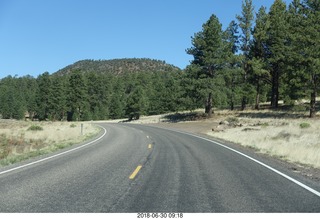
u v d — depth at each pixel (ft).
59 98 361.30
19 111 396.78
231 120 141.59
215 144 71.15
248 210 21.31
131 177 32.68
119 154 52.85
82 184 29.27
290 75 142.10
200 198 24.29
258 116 159.63
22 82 602.03
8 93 407.64
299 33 135.44
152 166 40.01
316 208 21.88
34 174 34.53
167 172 35.70
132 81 641.40
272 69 178.70
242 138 81.82
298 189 27.48
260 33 174.50
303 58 131.23
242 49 191.72
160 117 240.94
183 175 33.88
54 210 21.33
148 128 146.30
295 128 96.43
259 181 30.81
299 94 139.03
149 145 68.64
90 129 139.33
